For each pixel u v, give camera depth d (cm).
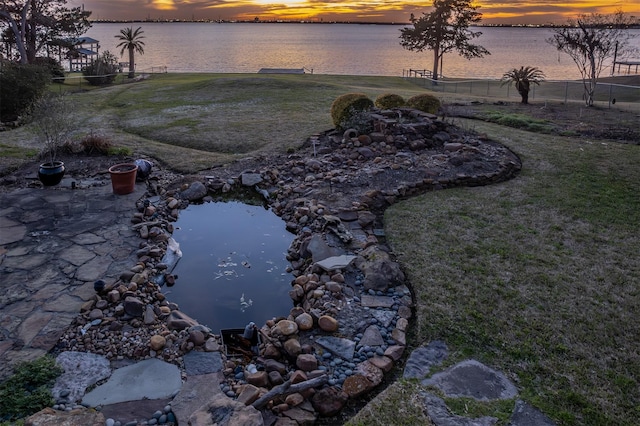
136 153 1091
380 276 528
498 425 336
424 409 351
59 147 1060
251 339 461
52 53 3916
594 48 2112
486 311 475
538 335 439
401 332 446
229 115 1611
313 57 11806
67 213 741
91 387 375
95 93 2380
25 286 523
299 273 600
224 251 672
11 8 3272
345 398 368
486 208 750
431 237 645
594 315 471
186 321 470
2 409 343
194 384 382
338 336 443
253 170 959
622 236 654
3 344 423
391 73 6662
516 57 11619
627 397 365
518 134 1240
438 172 881
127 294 504
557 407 354
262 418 331
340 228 664
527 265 570
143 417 344
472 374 390
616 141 1193
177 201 816
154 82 3012
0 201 786
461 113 1579
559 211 738
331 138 1145
